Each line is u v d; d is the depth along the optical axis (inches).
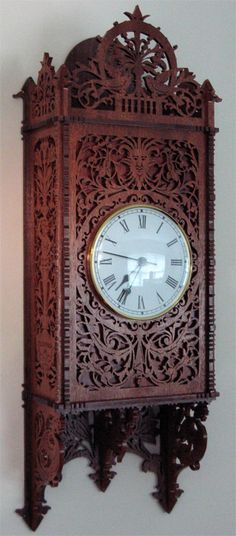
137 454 99.0
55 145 85.9
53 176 86.8
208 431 103.5
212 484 104.0
